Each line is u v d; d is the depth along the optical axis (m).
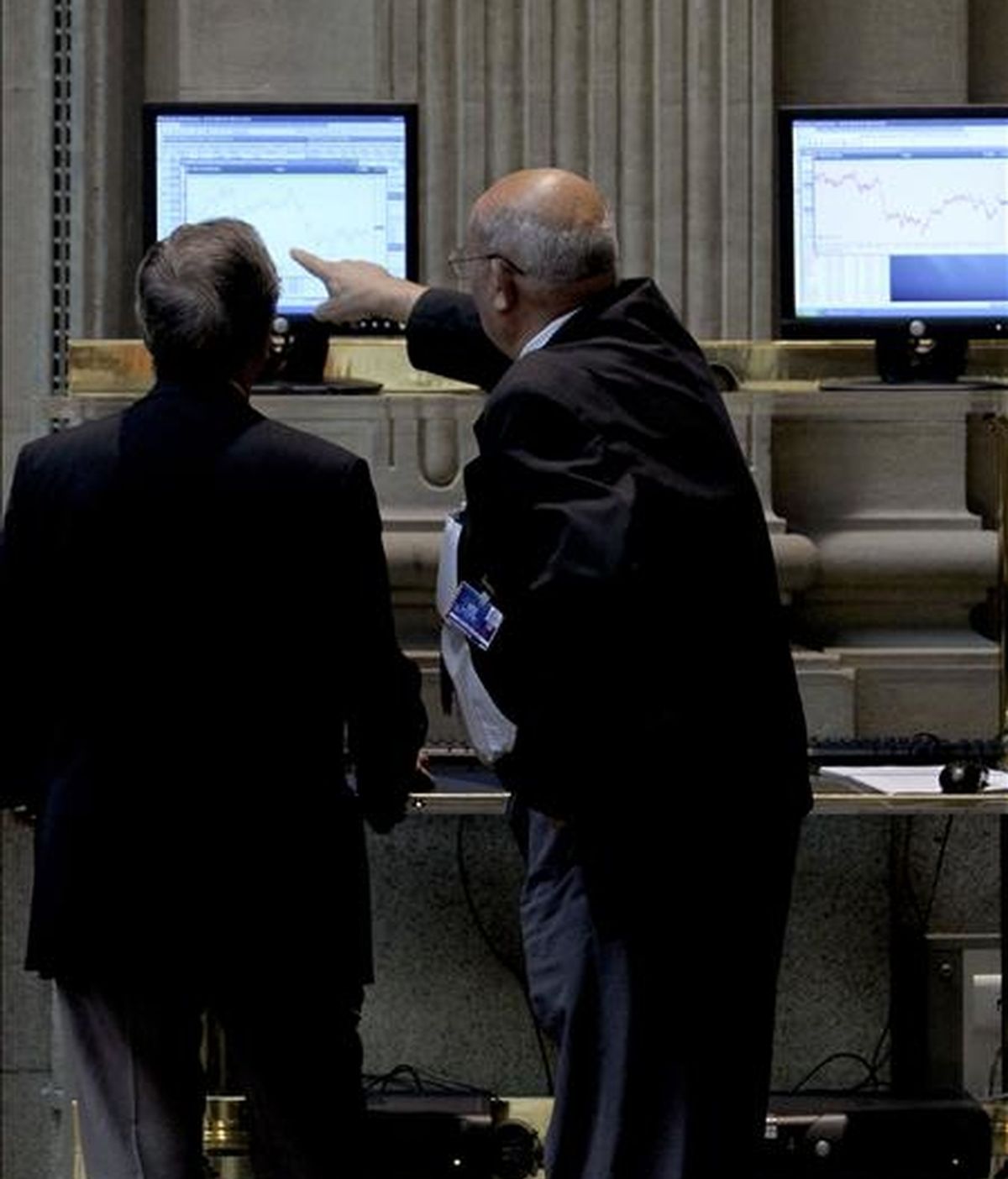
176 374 8.08
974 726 11.33
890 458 11.45
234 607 7.92
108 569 7.92
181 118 10.14
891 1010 11.23
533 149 11.35
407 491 11.33
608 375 7.71
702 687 7.70
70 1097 11.12
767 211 11.34
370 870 11.17
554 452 7.57
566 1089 8.05
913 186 10.25
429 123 11.36
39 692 8.11
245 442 7.98
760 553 7.91
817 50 11.55
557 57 11.34
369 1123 9.98
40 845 8.05
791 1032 11.24
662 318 8.05
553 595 7.40
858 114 10.23
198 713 7.91
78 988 8.03
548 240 8.07
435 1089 11.02
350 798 8.16
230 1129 9.88
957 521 11.42
